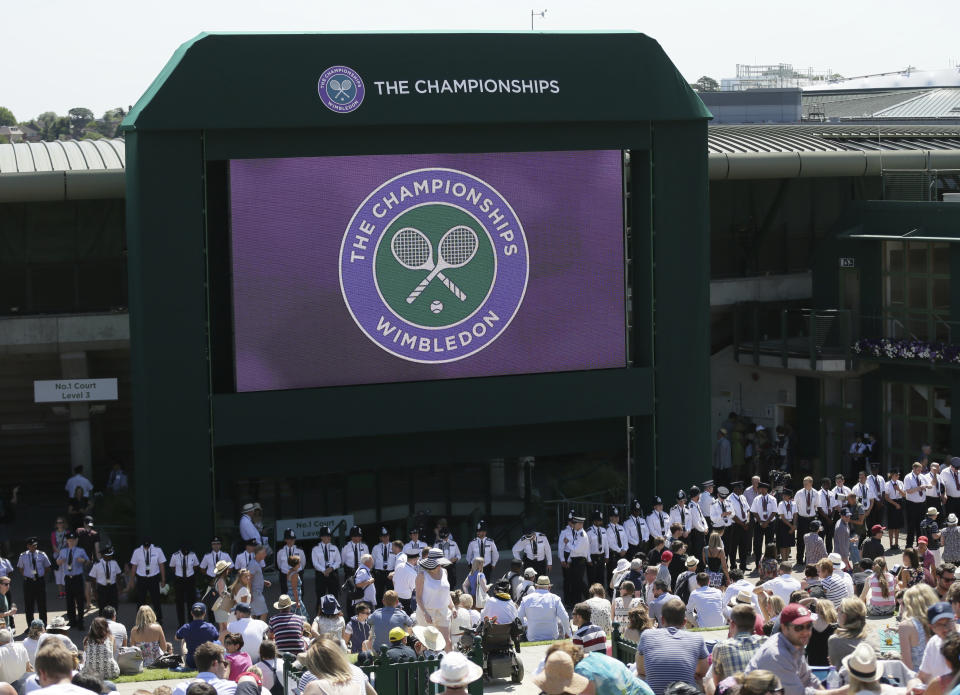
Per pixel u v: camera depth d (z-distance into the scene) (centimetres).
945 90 8644
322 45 3325
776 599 1870
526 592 2531
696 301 3669
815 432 4575
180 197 3247
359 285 3428
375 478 3672
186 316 3278
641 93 3550
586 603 1889
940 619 1409
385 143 3403
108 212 3850
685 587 2416
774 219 4638
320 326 3409
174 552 3291
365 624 2161
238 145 3284
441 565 2130
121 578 3353
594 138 3553
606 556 3209
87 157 3928
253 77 3269
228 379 3553
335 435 3428
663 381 3662
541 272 3556
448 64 3416
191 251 3266
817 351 4369
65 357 3891
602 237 3594
